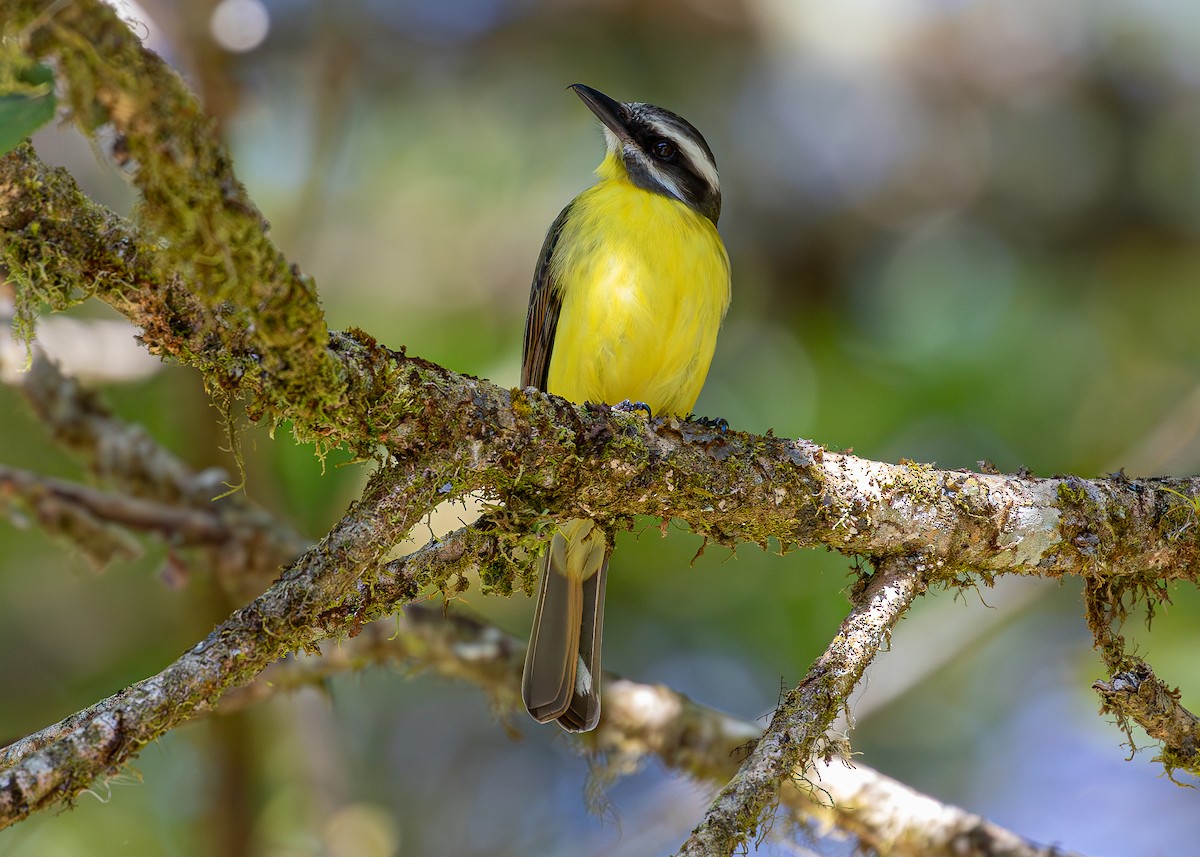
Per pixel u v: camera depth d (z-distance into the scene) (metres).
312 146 12.41
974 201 14.31
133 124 4.36
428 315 12.72
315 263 12.84
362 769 13.35
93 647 12.70
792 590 12.29
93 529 9.59
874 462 7.18
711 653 12.47
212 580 10.08
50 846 10.89
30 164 5.07
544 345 10.24
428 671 9.84
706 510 6.91
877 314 13.49
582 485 6.59
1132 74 14.49
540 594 9.17
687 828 10.39
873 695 11.66
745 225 14.18
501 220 13.34
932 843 8.41
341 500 11.24
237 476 10.40
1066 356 12.82
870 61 14.67
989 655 12.90
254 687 9.00
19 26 4.07
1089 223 14.11
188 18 10.82
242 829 10.06
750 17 14.45
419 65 13.88
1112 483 7.47
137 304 5.35
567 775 13.69
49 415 9.89
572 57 14.18
